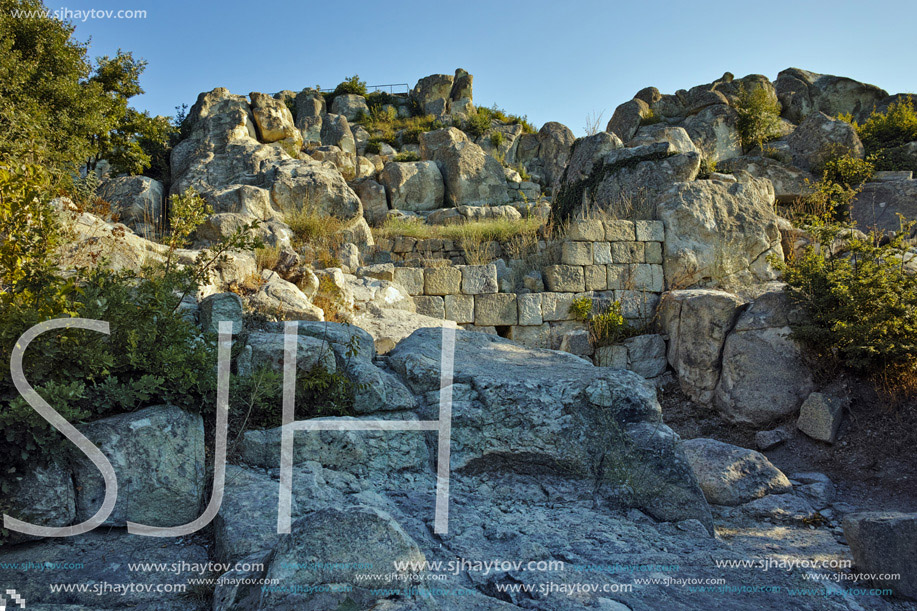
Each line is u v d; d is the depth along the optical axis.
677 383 9.77
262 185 13.07
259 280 7.09
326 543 2.67
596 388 5.21
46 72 11.01
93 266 5.59
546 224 12.91
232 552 3.02
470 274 10.50
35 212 4.04
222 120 16.50
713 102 20.62
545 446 4.97
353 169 18.12
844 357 8.05
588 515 4.40
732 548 4.10
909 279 7.95
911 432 7.00
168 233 11.66
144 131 16.27
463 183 18.16
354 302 8.73
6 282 3.88
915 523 3.85
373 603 2.53
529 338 10.44
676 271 10.90
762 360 8.54
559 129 26.17
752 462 6.20
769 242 11.14
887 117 17.67
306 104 29.31
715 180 12.15
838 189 12.80
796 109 24.17
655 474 4.70
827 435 7.39
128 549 3.28
